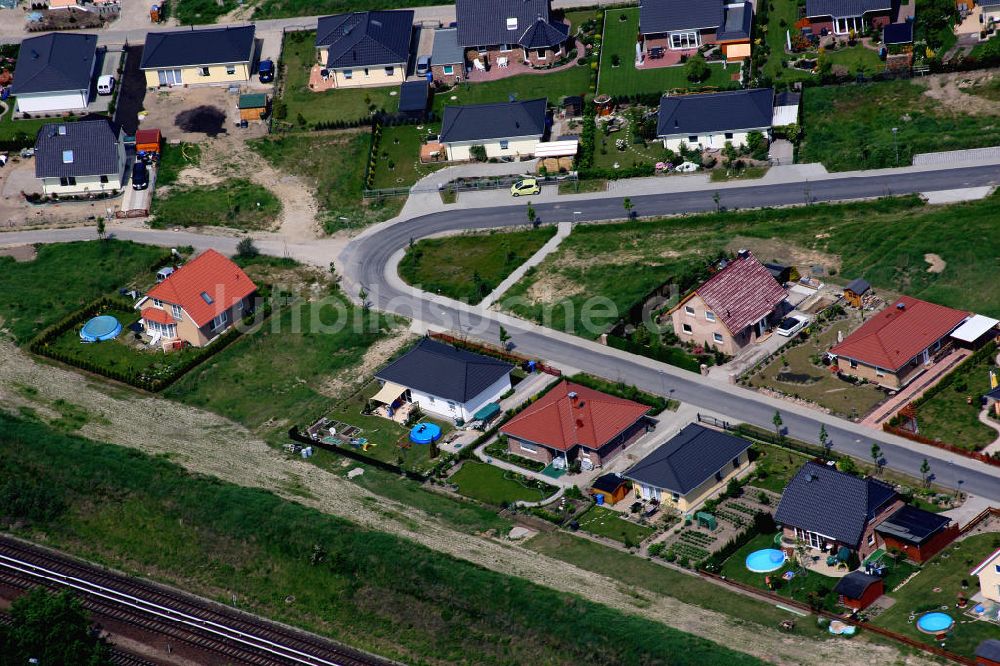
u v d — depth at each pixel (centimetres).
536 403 15900
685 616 13188
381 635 13812
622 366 16712
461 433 16088
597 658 12975
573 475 15288
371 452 15962
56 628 13375
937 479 14462
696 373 16438
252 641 13875
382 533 14575
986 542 13550
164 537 15075
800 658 12519
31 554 15125
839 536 13512
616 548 14188
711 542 14100
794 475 14675
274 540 14688
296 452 16062
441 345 17038
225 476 15612
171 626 14112
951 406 15362
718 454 14800
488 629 13538
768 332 16900
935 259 17388
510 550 14288
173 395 17112
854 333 16162
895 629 12738
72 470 15738
